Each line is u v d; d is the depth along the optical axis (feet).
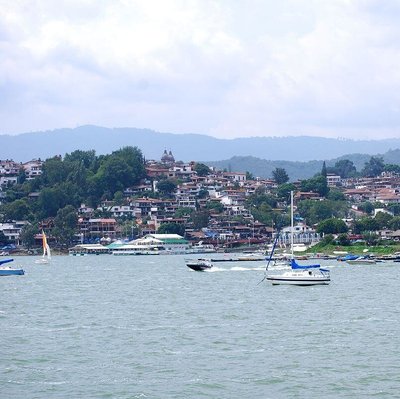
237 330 498.69
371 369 385.09
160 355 421.59
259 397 342.03
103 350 436.35
